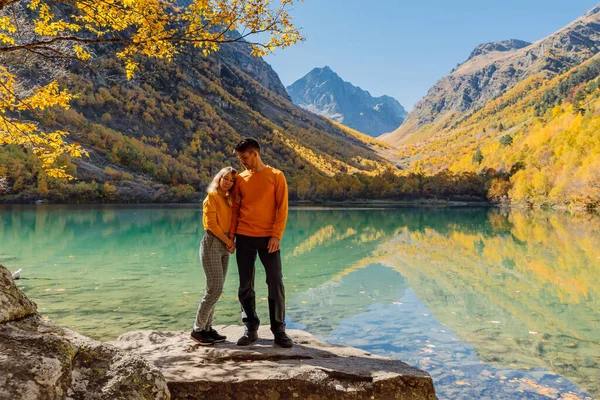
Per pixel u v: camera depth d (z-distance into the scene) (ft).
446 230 84.64
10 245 52.44
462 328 20.47
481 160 427.33
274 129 588.50
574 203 188.03
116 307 23.49
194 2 13.99
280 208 11.14
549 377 14.56
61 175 18.88
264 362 10.10
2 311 6.83
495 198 277.64
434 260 44.37
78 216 114.11
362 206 248.52
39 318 7.53
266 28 14.52
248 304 11.53
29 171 201.67
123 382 7.02
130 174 277.64
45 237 62.28
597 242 62.03
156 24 14.06
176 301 24.99
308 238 67.36
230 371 9.37
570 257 46.68
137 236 66.18
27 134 17.93
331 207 229.45
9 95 17.53
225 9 14.08
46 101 17.93
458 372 14.96
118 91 438.40
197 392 8.73
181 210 159.94
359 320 21.94
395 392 9.22
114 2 13.87
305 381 9.02
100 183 236.84
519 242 62.80
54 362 6.33
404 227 92.48
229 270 36.88
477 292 29.04
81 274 33.71
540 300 26.73
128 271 35.32
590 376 14.57
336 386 9.06
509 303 25.89
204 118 499.10
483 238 68.80
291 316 22.74
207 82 600.39
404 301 26.25
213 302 11.30
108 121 385.50
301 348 11.24
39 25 15.55
